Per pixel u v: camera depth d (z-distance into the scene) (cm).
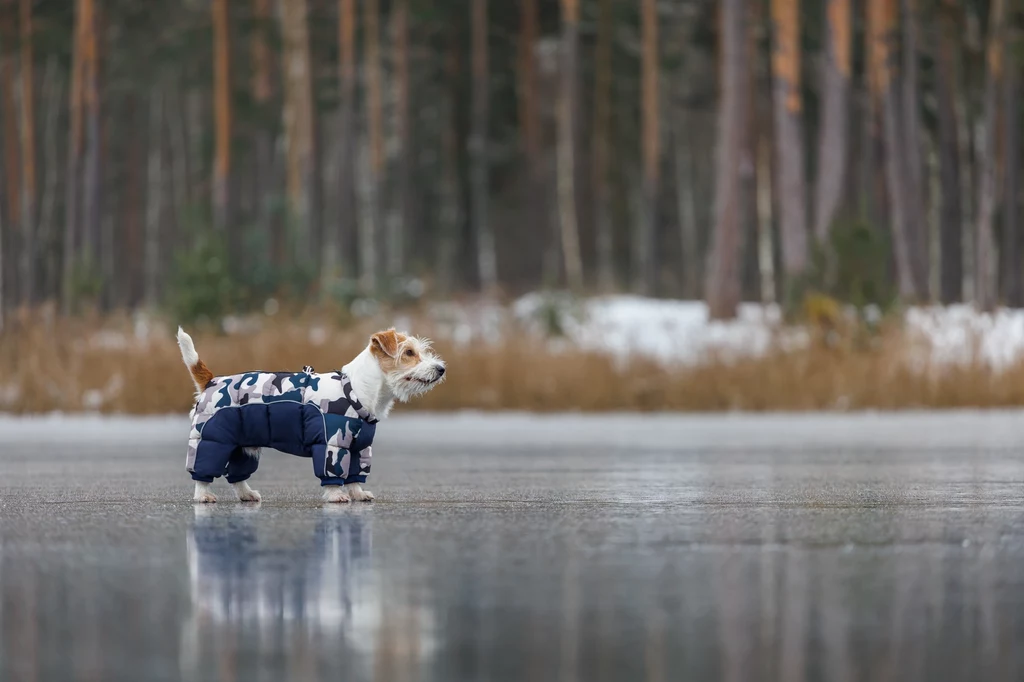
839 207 8356
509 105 13325
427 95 13588
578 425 4881
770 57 11675
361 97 13825
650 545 1510
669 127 15038
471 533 1625
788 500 2056
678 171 15288
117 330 6275
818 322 6138
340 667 906
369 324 6294
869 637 1002
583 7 12531
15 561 1387
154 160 15362
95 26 10325
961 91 11744
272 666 909
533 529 1667
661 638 998
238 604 1134
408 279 9419
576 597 1166
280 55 12106
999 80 9681
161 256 15375
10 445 3794
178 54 11994
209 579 1263
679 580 1262
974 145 12269
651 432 4397
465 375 5797
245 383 2036
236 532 1636
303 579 1262
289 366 5622
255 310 7281
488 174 13950
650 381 5812
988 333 6278
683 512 1884
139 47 12669
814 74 11925
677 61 11888
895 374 5788
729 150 8475
